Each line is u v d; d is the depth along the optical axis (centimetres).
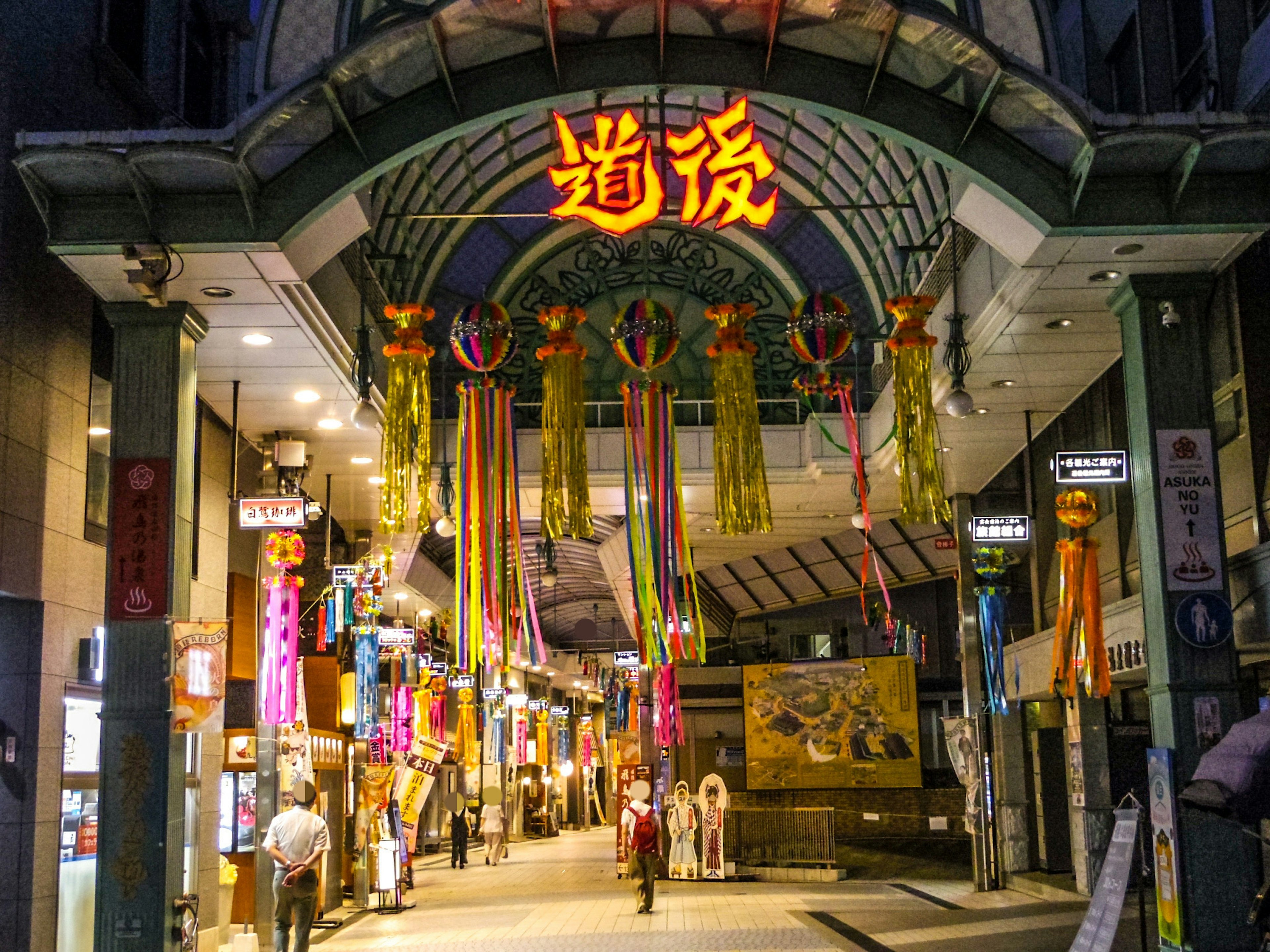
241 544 1384
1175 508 970
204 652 920
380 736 1644
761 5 865
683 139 910
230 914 1232
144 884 889
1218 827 912
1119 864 688
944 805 2261
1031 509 1589
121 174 856
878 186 1542
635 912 1505
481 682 2691
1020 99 867
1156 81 1187
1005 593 1627
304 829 1015
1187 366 989
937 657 2434
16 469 887
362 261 1335
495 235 1758
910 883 1809
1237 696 945
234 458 1148
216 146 836
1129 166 898
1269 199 905
